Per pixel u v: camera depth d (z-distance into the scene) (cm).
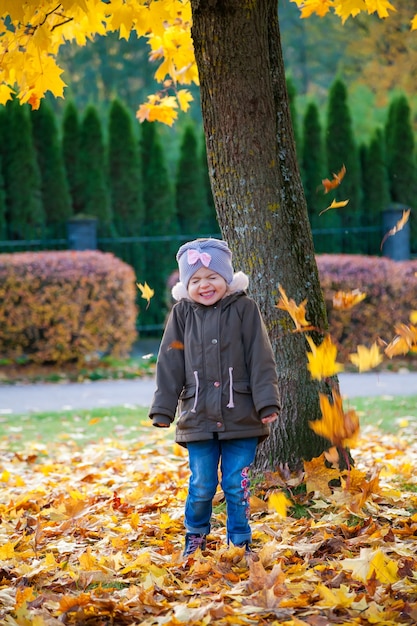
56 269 1116
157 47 590
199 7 407
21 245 1413
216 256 350
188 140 1497
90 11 475
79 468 599
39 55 439
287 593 297
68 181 1470
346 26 2112
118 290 1145
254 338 347
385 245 1508
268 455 433
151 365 1171
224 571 327
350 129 1525
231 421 341
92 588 326
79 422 796
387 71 1917
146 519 425
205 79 418
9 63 477
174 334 355
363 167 1560
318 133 1514
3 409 880
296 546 349
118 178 1475
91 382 1068
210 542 373
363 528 374
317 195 1511
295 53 2406
